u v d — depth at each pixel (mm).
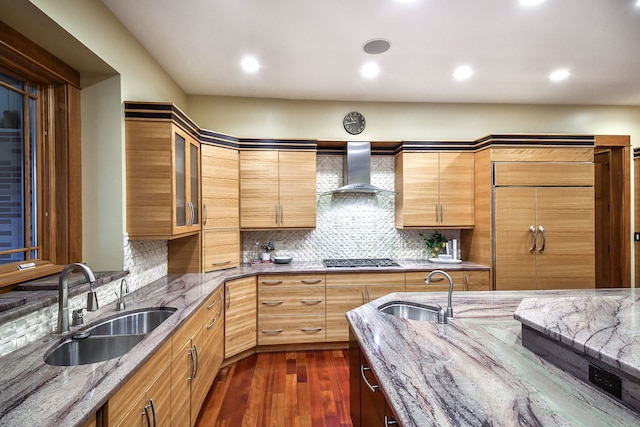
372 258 3932
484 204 3473
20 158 1798
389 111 3852
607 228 4168
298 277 3260
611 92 3568
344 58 2736
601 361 1000
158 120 2305
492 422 845
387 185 3938
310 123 3748
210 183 3086
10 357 1262
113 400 1059
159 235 2309
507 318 1766
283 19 2174
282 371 2852
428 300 2127
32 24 1582
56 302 1541
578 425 834
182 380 1758
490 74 3072
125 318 1859
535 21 2215
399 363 1203
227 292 2883
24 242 1808
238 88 3389
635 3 2018
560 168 3387
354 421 1733
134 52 2383
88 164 2170
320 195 3766
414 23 2234
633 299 1634
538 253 3367
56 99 2008
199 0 1968
